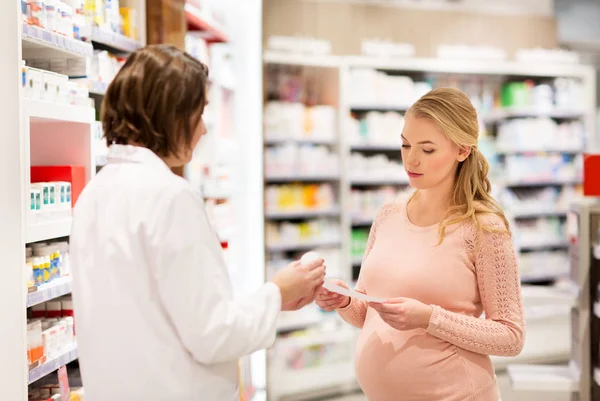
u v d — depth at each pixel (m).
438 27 6.46
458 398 1.99
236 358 1.55
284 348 5.65
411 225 2.12
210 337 1.47
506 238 1.99
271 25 5.99
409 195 2.26
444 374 2.00
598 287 3.93
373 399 2.13
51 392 2.80
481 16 6.60
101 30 3.25
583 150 7.07
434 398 2.00
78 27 3.02
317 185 6.30
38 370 2.57
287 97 6.17
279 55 5.98
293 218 6.49
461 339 1.93
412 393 2.03
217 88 5.85
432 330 1.93
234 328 1.50
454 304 2.01
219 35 5.93
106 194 1.56
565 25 6.82
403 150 2.08
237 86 6.10
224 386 1.60
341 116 6.18
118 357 1.51
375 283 2.12
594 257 3.96
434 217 2.10
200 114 1.64
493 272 1.98
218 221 5.62
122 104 1.57
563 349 6.05
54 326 2.78
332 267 6.32
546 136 7.02
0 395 2.39
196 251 1.50
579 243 4.01
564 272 7.12
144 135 1.58
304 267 1.76
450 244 2.02
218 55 5.82
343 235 6.25
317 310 6.04
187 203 1.53
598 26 6.84
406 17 6.36
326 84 6.22
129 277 1.51
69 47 2.84
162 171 1.56
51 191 2.68
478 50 6.56
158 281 1.49
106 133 1.62
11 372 2.39
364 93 6.26
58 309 2.93
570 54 6.86
